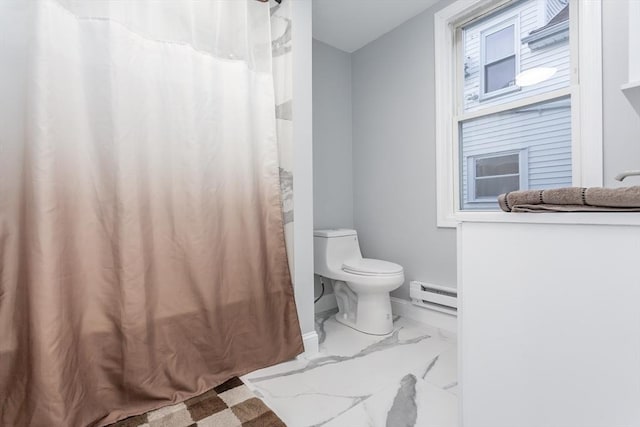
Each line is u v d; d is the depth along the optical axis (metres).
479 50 1.92
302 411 1.16
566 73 1.56
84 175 1.06
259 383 1.36
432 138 2.07
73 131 1.03
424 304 2.09
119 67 1.10
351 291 2.10
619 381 0.60
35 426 0.93
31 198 0.94
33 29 0.94
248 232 1.44
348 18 2.17
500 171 1.84
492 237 0.79
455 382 1.36
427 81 2.09
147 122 1.18
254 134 1.49
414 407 1.18
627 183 1.32
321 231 2.21
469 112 1.96
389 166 2.36
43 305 0.94
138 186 1.16
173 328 1.24
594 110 1.40
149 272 1.19
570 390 0.67
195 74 1.30
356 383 1.35
